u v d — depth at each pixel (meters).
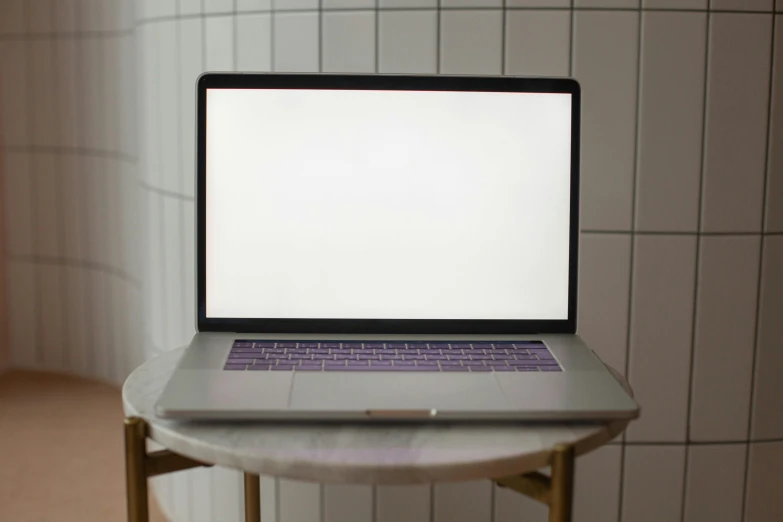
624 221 1.41
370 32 1.42
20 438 2.18
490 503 1.49
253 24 1.48
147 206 1.82
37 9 2.51
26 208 2.63
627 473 1.47
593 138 1.39
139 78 1.81
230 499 1.63
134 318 2.43
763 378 1.46
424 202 1.01
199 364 0.88
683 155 1.40
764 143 1.40
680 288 1.43
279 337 0.99
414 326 1.01
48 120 2.55
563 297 1.02
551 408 0.78
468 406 0.78
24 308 2.69
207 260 1.00
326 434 0.77
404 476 0.71
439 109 1.01
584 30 1.37
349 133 1.01
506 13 1.38
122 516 1.79
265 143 1.00
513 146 1.01
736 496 1.49
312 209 1.01
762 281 1.43
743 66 1.38
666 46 1.37
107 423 2.28
